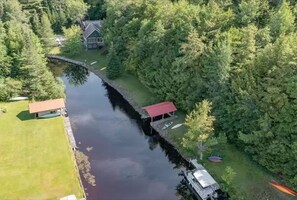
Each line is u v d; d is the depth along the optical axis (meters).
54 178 51.78
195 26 64.56
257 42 56.75
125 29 86.12
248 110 49.53
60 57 106.94
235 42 55.72
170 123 64.75
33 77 73.50
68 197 47.75
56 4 128.12
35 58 72.94
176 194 50.53
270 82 47.81
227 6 75.00
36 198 48.03
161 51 69.25
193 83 61.19
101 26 109.56
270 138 47.31
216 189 48.31
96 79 92.62
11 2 109.69
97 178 53.50
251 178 48.81
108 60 86.88
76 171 53.59
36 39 87.38
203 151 53.41
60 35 124.69
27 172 53.06
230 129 53.94
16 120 67.38
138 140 63.88
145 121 68.38
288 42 49.59
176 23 68.88
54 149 58.62
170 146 60.47
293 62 45.47
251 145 51.00
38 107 68.19
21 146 59.50
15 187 50.06
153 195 50.31
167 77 66.19
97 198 49.31
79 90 86.56
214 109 55.44
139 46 75.81
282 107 45.53
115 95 82.19
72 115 73.12
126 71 87.06
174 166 56.66
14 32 79.25
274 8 69.69
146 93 76.69
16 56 75.12
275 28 58.84
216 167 51.94
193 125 52.38
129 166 56.59
